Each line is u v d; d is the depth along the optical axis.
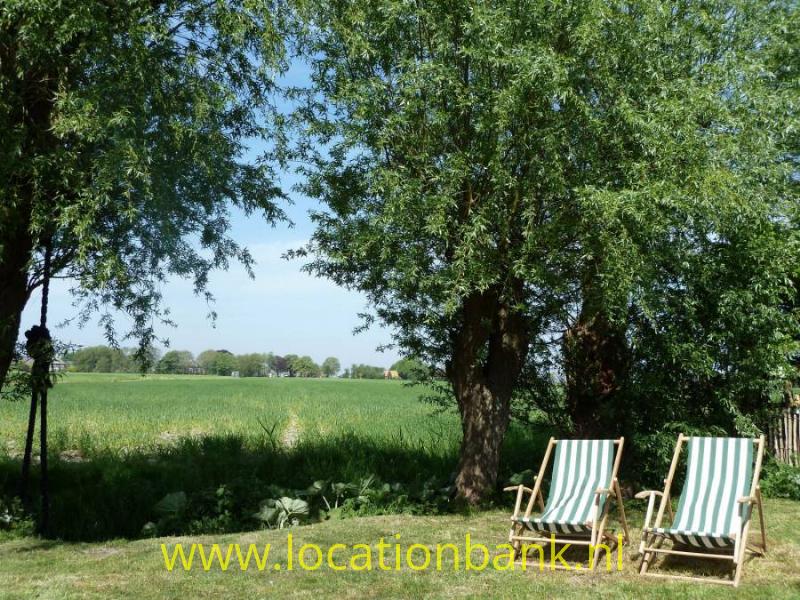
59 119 8.58
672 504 11.63
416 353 12.79
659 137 9.68
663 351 12.12
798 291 12.95
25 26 8.27
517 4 9.81
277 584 6.96
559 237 10.11
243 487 11.73
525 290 11.49
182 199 10.73
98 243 8.50
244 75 10.72
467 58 10.43
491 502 11.73
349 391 51.69
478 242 9.84
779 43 12.52
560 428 13.53
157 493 12.24
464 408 12.05
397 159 10.87
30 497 11.42
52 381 10.24
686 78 10.94
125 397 38.97
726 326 12.17
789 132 11.84
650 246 10.20
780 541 8.73
